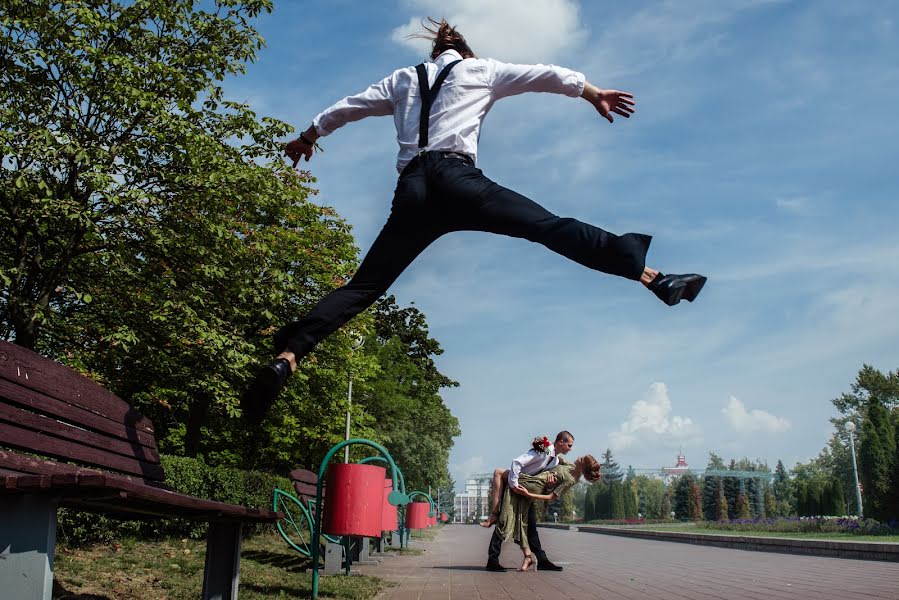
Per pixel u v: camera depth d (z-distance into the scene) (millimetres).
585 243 2697
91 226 11828
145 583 6672
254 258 15031
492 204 2785
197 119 13586
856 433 89375
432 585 8555
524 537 10688
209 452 26078
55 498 2949
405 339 45250
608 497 122625
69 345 14180
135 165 12961
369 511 6336
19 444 3410
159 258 13648
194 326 13125
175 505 3465
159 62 12781
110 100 12602
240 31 13867
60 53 12102
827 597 7086
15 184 11266
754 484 108062
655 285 2664
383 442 36344
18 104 12312
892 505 30484
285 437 24172
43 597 2861
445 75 3045
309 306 19484
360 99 3227
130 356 14336
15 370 3471
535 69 3107
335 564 8992
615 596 7406
